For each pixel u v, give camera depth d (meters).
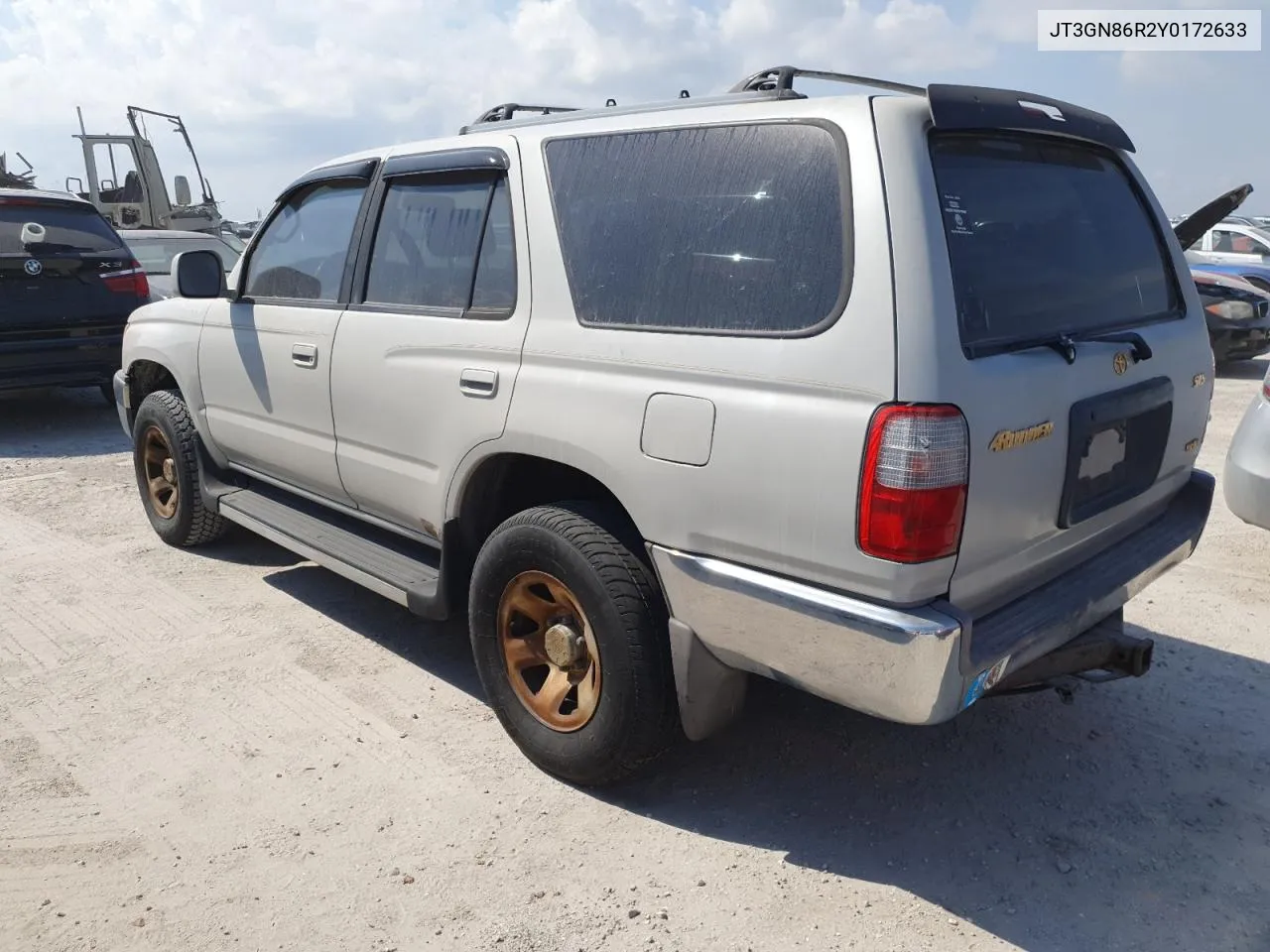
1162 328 3.26
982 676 2.55
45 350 8.22
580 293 3.07
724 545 2.71
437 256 3.60
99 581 5.10
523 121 3.54
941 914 2.70
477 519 3.55
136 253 10.84
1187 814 3.13
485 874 2.87
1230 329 10.96
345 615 4.65
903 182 2.47
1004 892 2.79
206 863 2.92
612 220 3.04
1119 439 2.96
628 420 2.88
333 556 4.03
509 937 2.63
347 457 3.99
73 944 2.61
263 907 2.74
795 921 2.68
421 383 3.54
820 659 2.57
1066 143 3.13
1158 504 3.45
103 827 3.09
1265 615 4.58
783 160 2.68
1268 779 3.32
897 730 3.62
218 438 4.93
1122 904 2.74
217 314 4.70
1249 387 10.41
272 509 4.68
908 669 2.41
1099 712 3.74
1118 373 2.91
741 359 2.63
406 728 3.66
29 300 8.11
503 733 3.62
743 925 2.67
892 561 2.40
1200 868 2.88
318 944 2.61
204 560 5.39
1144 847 2.98
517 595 3.27
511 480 3.49
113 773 3.38
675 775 3.35
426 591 3.63
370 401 3.79
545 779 3.33
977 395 2.44
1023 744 3.53
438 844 3.00
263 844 3.01
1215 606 4.68
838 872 2.88
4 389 8.26
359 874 2.88
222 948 2.60
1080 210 3.10
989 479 2.49
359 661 4.18
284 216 4.46
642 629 2.94
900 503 2.36
